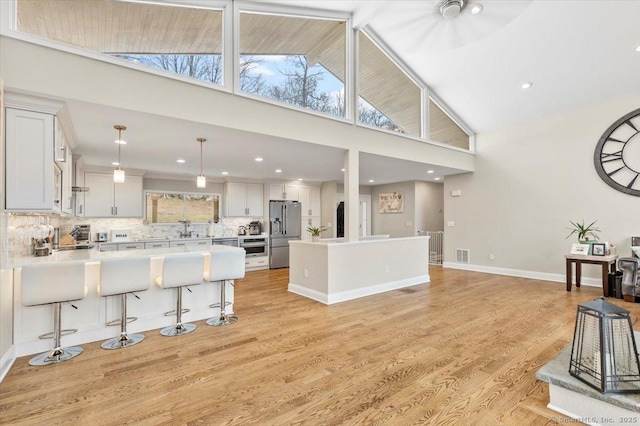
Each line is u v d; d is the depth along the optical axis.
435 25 3.14
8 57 2.45
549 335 3.13
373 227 9.81
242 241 7.22
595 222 5.23
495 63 4.79
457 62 5.00
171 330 3.30
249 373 2.42
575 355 1.90
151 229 6.67
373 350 2.82
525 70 4.77
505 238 6.40
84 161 5.27
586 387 1.77
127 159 5.18
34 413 1.93
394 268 5.28
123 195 6.01
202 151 4.64
